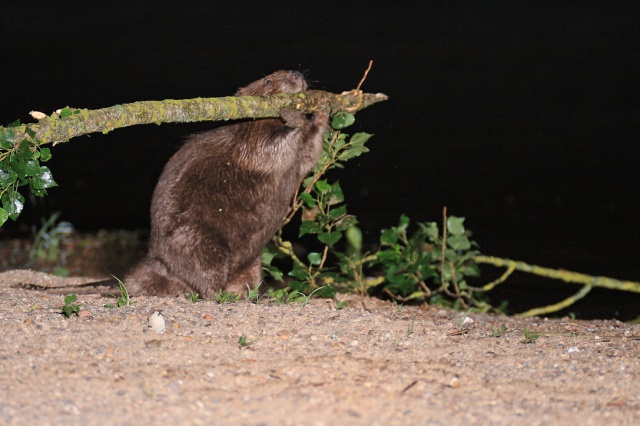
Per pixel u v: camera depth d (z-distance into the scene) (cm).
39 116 759
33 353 651
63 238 1523
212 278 901
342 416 549
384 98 974
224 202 909
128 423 534
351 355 674
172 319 741
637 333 807
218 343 691
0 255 1434
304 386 599
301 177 974
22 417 536
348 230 1105
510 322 884
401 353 691
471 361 675
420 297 1150
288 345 698
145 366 633
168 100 809
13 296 838
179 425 533
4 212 768
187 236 894
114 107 778
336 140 1016
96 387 587
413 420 549
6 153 755
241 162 911
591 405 587
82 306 774
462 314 943
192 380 605
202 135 938
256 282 968
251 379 612
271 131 909
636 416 568
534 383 627
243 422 537
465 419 555
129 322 727
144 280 911
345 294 1027
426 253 1108
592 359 686
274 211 941
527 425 551
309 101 915
